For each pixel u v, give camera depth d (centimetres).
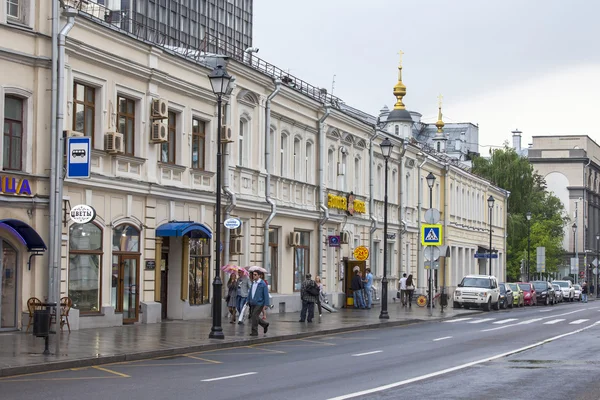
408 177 6103
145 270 3100
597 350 2425
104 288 2880
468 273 7812
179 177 3316
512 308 6238
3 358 1905
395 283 5809
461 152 11519
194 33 9169
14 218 2530
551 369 1908
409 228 6028
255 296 2764
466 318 4447
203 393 1477
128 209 2998
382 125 7694
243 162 3819
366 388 1557
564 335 3084
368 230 5288
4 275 2541
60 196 2448
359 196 5134
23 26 2566
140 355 2095
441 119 10138
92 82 2814
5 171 2502
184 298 3356
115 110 2933
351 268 4966
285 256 4206
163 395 1450
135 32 3812
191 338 2547
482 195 8381
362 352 2334
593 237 14600
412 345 2589
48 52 2625
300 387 1567
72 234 2739
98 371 1819
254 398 1420
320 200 4550
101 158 2850
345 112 4803
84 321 2772
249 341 2591
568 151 13838
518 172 9844
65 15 2664
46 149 2622
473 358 2164
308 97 4400
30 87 2592
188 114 3381
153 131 3109
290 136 4281
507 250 9544
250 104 3844
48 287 2572
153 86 3133
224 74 2667
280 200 4147
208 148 3541
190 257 3403
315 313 4275
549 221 9931
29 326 2533
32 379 1670
